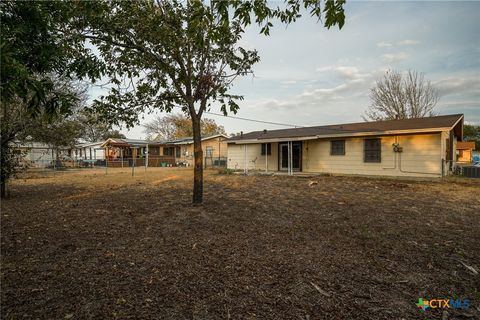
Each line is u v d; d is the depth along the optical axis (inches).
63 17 140.6
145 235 171.3
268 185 430.0
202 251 144.4
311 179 508.7
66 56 142.4
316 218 213.9
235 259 133.8
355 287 107.3
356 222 202.1
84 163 1145.4
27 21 100.9
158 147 1354.6
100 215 224.7
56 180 542.9
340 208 250.7
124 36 209.6
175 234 173.3
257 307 92.8
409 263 130.2
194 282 110.0
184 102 264.2
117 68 221.5
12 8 97.6
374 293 103.0
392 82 1098.7
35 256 136.7
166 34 201.3
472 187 392.2
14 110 308.5
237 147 820.0
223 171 718.5
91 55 175.3
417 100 1067.3
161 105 259.9
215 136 1203.2
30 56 103.3
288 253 142.0
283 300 97.4
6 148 327.0
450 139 562.6
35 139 395.9
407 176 504.7
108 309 90.4
